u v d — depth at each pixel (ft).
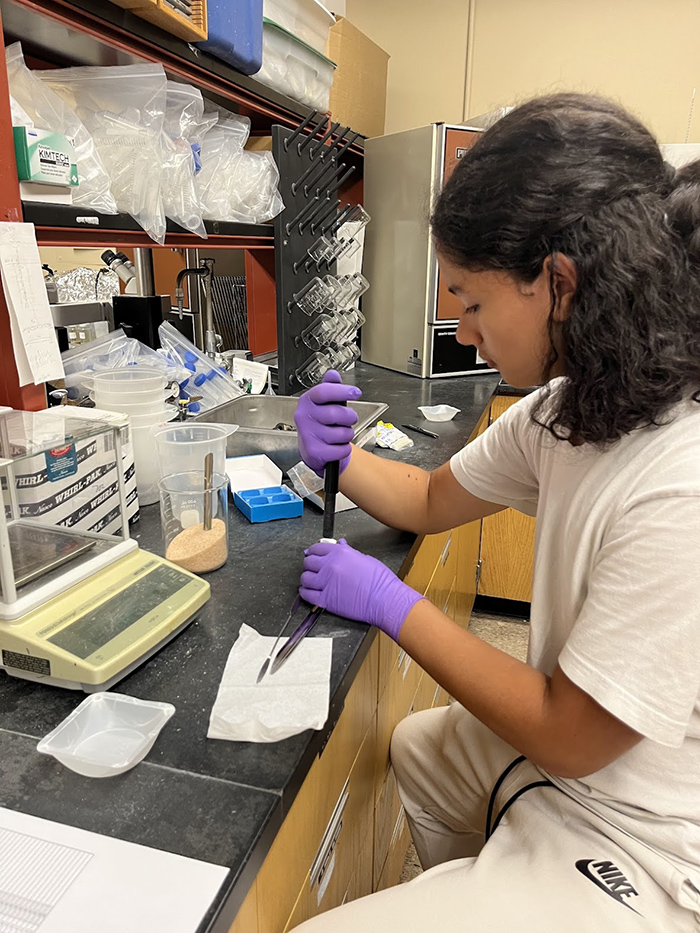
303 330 6.51
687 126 8.98
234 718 2.08
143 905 1.51
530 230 2.06
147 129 4.17
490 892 2.38
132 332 5.36
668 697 2.01
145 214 4.21
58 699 2.25
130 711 2.18
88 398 4.37
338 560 2.81
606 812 2.51
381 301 8.27
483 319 2.38
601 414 2.10
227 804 1.81
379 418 5.70
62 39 3.88
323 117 6.80
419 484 3.67
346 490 3.64
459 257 2.28
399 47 9.92
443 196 2.33
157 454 3.76
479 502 3.50
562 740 2.23
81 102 4.16
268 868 1.95
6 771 1.93
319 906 2.60
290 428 5.19
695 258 2.01
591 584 2.24
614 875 2.37
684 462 2.11
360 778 3.15
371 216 8.10
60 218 3.42
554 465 2.71
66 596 2.45
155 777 1.90
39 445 2.61
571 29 9.12
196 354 5.52
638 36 8.89
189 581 2.74
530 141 2.07
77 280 7.12
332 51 7.45
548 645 2.83
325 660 2.43
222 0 4.51
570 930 2.22
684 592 1.98
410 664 4.32
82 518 3.15
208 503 3.17
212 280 6.72
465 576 6.84
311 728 2.09
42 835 1.70
